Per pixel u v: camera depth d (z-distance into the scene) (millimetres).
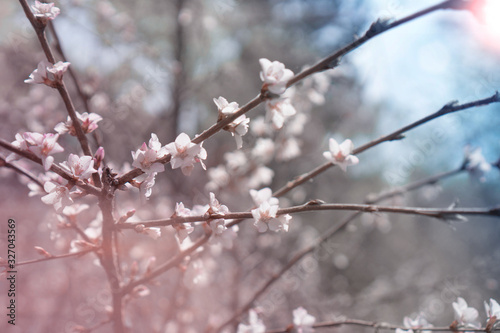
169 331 3408
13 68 4594
